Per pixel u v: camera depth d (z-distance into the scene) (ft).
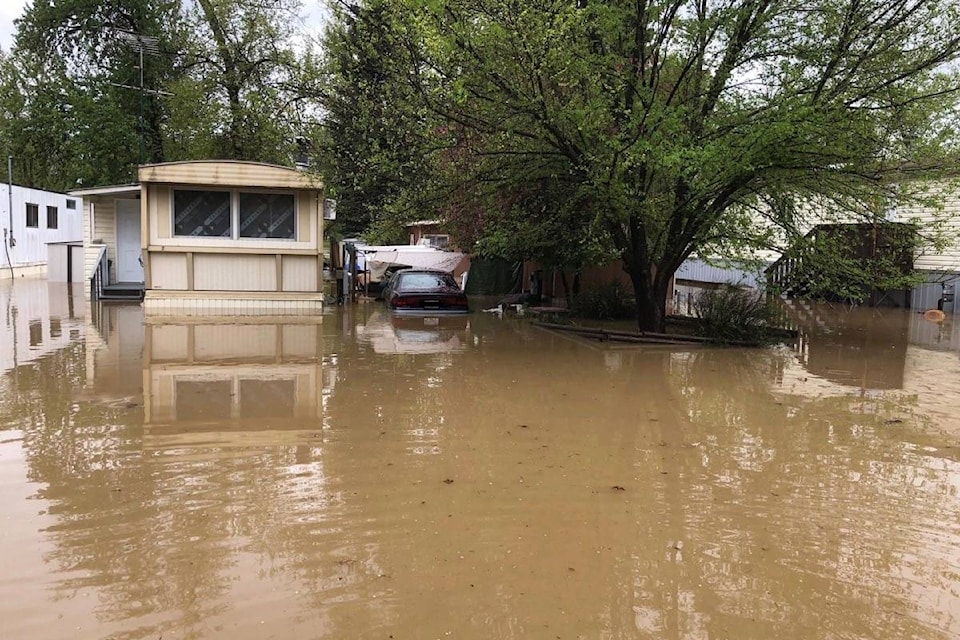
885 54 35.88
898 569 13.01
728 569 12.87
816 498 16.49
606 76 36.45
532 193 49.96
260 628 10.62
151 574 12.21
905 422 23.57
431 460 18.67
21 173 140.36
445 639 10.43
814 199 44.11
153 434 20.48
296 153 60.80
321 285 53.93
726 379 30.66
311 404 24.61
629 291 61.46
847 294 43.75
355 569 12.52
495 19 31.50
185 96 80.53
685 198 40.78
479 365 33.32
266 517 14.70
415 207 43.19
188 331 42.06
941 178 39.19
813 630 10.93
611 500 16.10
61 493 15.80
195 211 51.88
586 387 28.50
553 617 11.10
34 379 27.66
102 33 102.53
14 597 11.35
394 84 37.65
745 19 37.22
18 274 95.45
